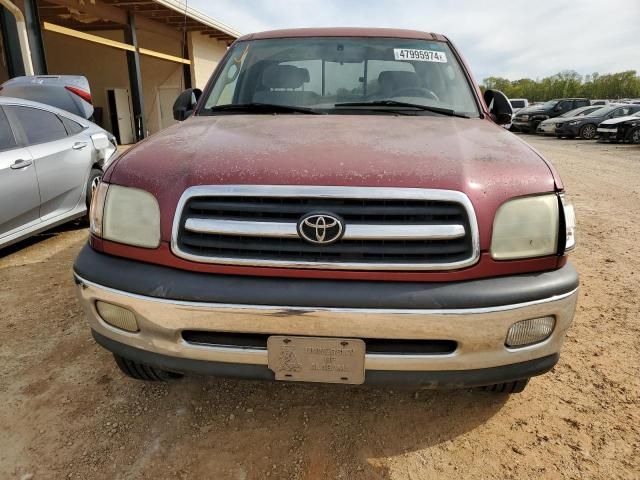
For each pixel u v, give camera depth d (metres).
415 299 1.69
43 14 12.99
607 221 6.08
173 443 2.13
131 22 13.06
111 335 1.94
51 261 4.50
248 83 3.00
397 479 1.95
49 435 2.18
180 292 1.75
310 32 3.29
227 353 1.80
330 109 2.75
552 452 2.09
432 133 2.24
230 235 1.75
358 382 1.78
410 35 3.26
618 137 17.69
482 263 1.74
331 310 1.68
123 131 16.75
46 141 4.75
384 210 1.71
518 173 1.84
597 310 3.46
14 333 3.12
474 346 1.74
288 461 2.03
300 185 1.72
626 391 2.51
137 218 1.86
